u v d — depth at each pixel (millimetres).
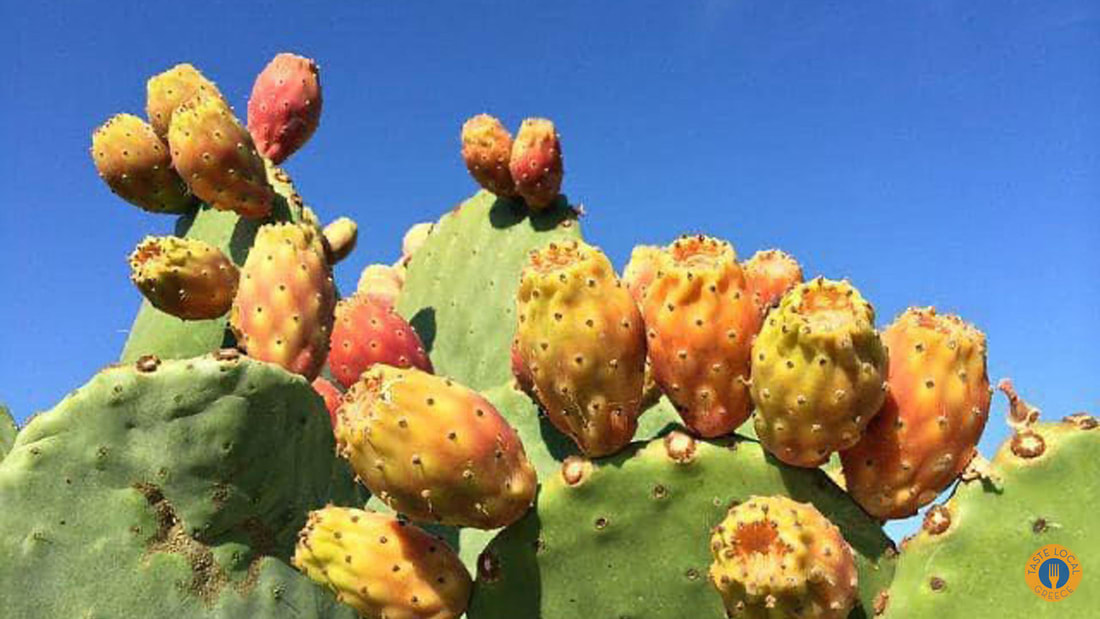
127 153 847
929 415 393
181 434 508
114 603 504
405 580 407
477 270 993
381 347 693
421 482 387
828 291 384
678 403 417
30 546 497
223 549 527
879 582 402
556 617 411
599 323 401
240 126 805
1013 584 378
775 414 387
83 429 504
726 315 404
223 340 777
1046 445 387
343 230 981
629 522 410
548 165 957
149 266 636
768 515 357
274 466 529
